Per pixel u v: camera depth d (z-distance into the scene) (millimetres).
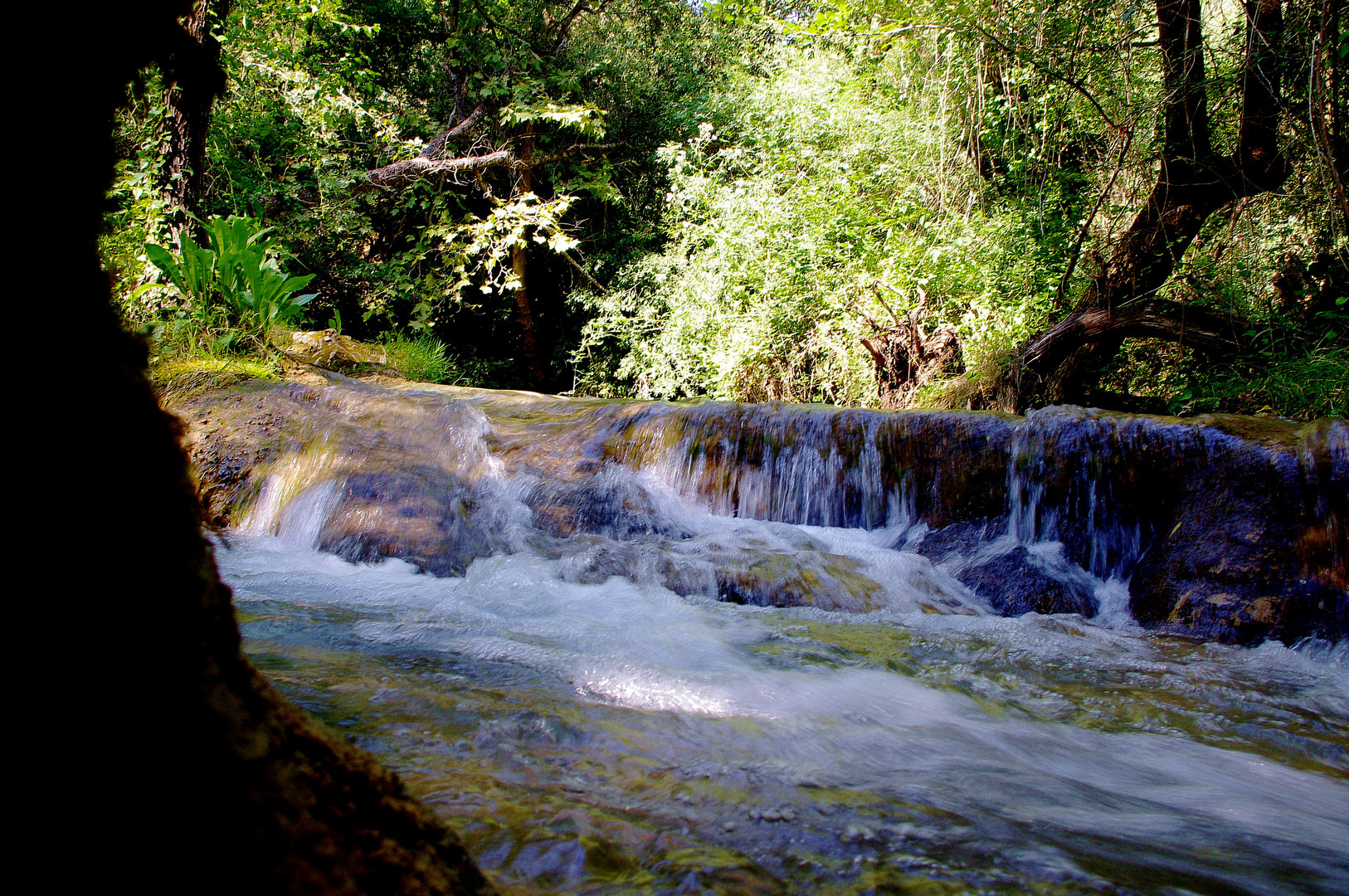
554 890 1103
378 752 1582
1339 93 6062
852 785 1707
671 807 1452
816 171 10211
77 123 616
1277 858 1591
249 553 4344
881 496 5301
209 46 782
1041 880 1275
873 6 8273
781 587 4094
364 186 11586
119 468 603
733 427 5594
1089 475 4816
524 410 6578
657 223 13773
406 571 4184
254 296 6629
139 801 534
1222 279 7293
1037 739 2336
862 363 9359
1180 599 4141
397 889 715
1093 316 7516
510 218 12508
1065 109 7852
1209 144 7277
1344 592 3787
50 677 507
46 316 570
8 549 503
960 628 3826
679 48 14867
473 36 12891
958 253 8359
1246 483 4309
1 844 459
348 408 5422
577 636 3027
